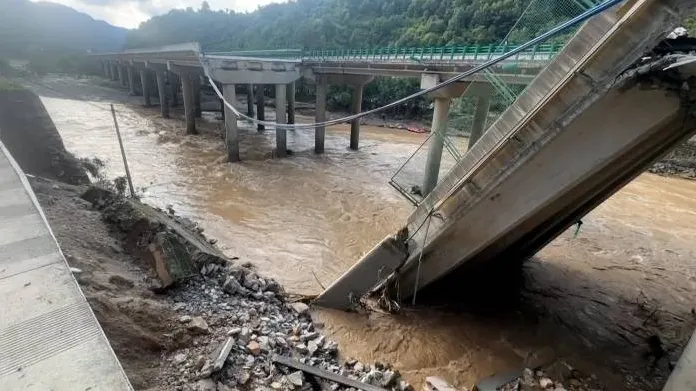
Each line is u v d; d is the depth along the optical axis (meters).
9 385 3.48
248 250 16.00
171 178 25.55
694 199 27.17
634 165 10.31
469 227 10.49
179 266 9.48
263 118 53.34
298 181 26.44
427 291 13.34
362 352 9.85
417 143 44.28
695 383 6.64
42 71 85.50
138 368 5.94
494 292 13.80
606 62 7.18
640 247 18.52
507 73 10.02
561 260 16.78
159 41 144.38
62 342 4.02
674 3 6.21
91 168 20.00
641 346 11.02
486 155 9.33
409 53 27.14
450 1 68.75
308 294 12.71
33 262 5.30
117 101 67.56
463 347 10.55
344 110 71.12
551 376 9.38
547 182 8.84
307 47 92.19
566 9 8.31
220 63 28.17
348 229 19.09
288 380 7.09
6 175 8.33
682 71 6.58
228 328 8.10
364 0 103.44
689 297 14.10
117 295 7.45
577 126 8.02
